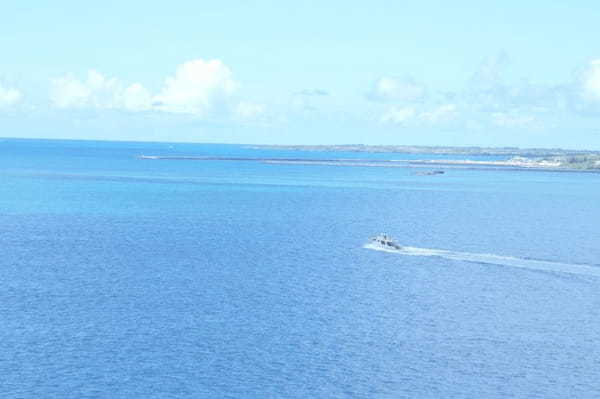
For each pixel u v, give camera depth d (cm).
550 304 9806
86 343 7806
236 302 9594
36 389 6625
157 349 7681
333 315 9081
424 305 9650
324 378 7038
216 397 6562
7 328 8238
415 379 7069
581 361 7625
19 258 12300
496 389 6888
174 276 11069
